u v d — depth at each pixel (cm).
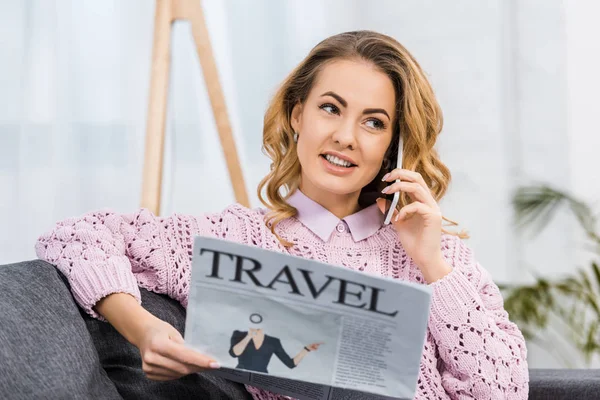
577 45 269
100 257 122
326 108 136
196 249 100
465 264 144
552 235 271
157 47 210
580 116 270
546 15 268
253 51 254
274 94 150
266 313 102
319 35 257
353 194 146
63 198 244
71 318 114
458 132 269
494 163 268
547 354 279
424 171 147
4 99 240
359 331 103
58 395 102
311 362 103
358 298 101
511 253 270
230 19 254
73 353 109
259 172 255
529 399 147
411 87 139
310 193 145
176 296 135
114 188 247
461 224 271
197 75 252
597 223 268
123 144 247
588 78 269
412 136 142
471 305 134
